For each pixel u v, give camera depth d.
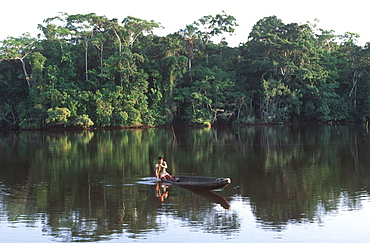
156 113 80.94
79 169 27.62
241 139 49.41
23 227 15.48
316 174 24.88
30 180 23.92
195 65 90.00
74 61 79.56
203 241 13.92
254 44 84.00
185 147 40.84
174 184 22.27
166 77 82.56
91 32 80.56
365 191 20.30
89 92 75.38
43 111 73.62
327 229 14.95
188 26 88.12
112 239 14.23
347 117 89.81
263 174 25.12
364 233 14.52
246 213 16.89
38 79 74.25
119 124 77.56
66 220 16.22
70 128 75.69
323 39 103.94
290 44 81.69
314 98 86.06
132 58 79.12
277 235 14.43
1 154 36.44
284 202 18.45
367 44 88.69
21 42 76.81
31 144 45.69
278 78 84.31
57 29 77.94
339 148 37.94
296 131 62.53
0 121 80.38
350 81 92.50
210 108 83.19
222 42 94.69
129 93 79.06
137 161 31.08
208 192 20.50
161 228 15.22
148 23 85.06
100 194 20.27
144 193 20.38
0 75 79.94
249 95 84.81
